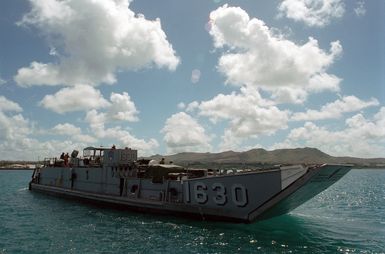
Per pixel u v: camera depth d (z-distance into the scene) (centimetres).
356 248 2812
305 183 3008
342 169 3228
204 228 3372
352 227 3659
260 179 3212
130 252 2661
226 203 3406
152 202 4038
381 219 4306
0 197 6431
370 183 16588
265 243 2897
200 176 3947
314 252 2688
